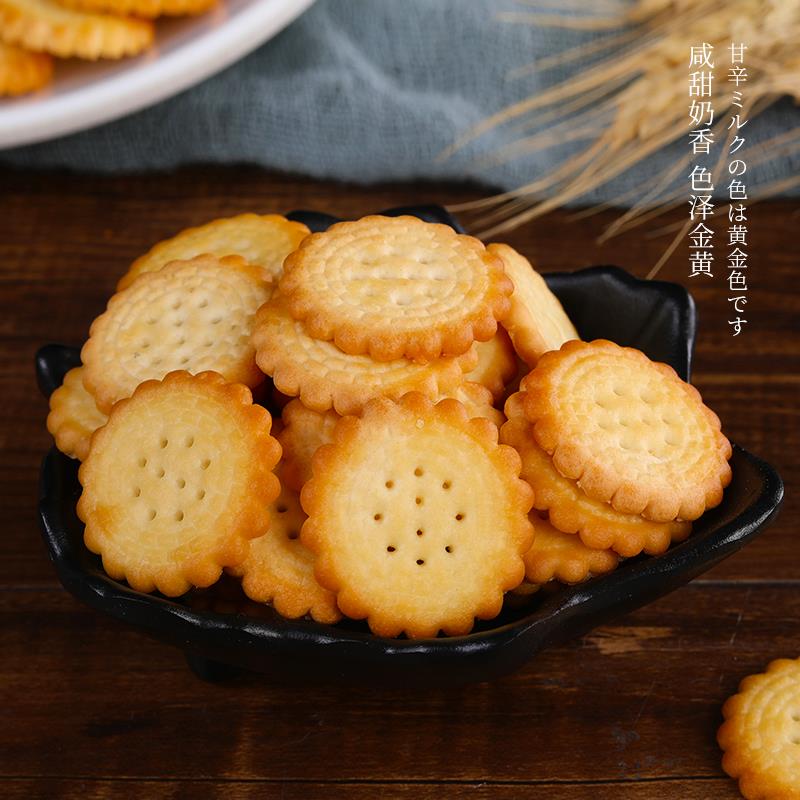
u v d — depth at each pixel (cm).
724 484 37
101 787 38
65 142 52
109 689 40
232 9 50
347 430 36
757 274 50
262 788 38
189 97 52
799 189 52
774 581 42
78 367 40
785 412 46
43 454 45
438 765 38
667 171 52
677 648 41
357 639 34
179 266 40
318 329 37
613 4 54
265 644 34
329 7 54
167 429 37
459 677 35
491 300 38
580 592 35
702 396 46
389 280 38
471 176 52
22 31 47
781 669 40
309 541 35
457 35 54
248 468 36
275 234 42
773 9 49
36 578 42
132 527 36
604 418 37
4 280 50
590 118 53
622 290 41
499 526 36
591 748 39
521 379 39
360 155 52
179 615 35
